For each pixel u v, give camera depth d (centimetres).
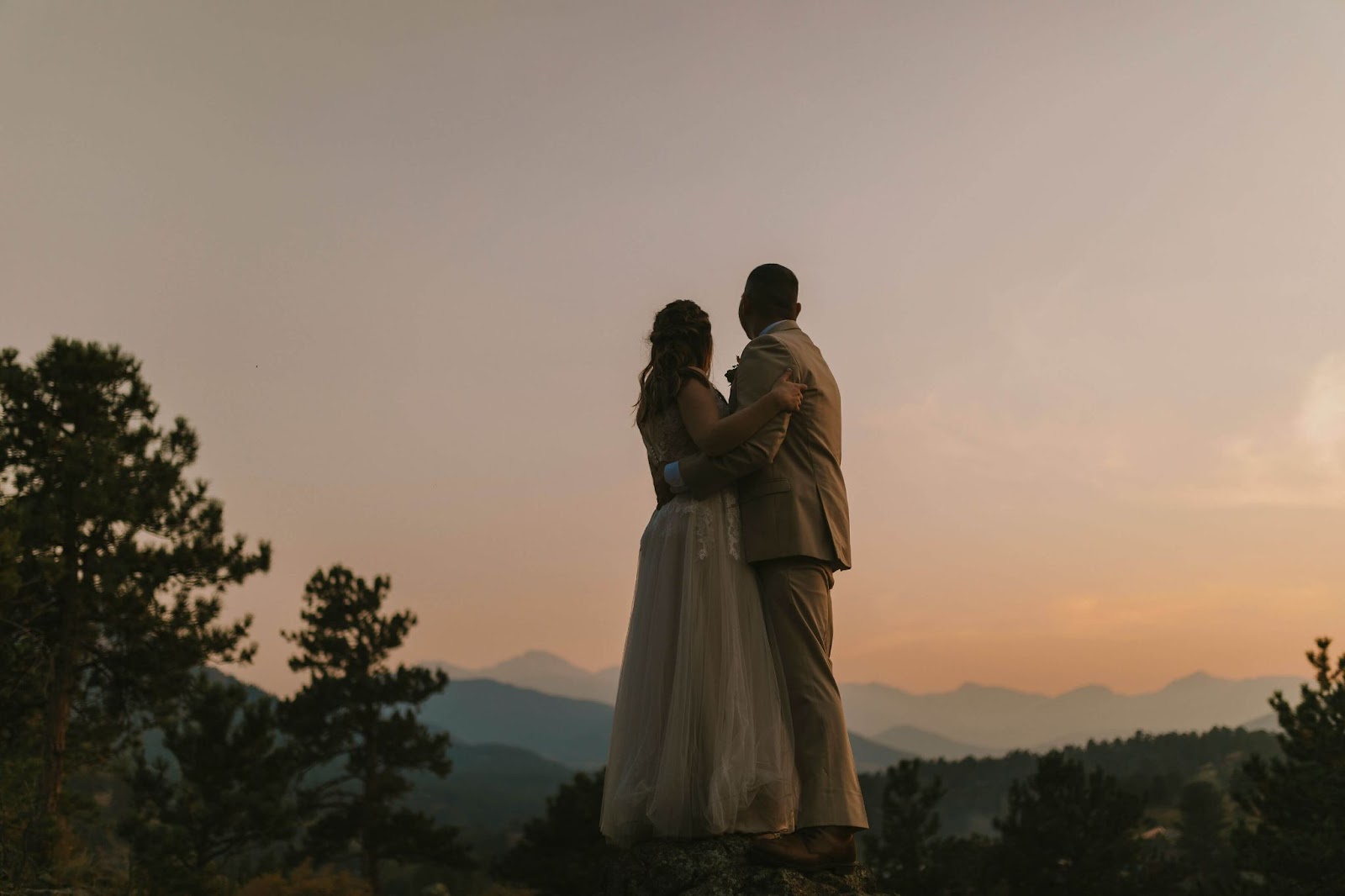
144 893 1387
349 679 2817
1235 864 2044
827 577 381
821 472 381
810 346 395
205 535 1788
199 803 2083
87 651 1745
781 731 363
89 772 1902
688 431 389
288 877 2664
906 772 2689
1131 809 2555
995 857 2581
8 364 1762
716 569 378
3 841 1095
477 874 3425
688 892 335
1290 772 2038
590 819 2686
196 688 1877
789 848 341
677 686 370
